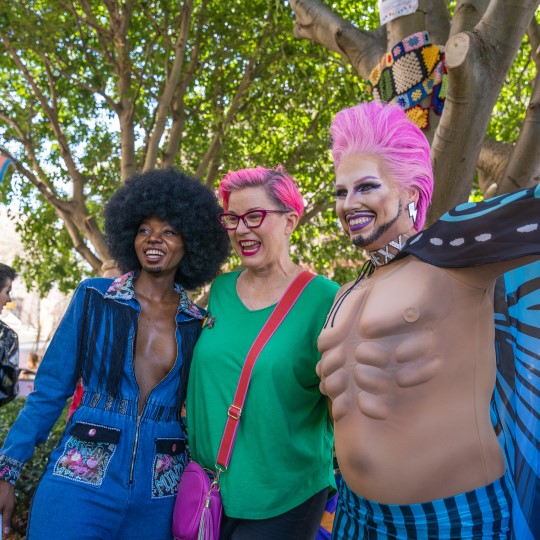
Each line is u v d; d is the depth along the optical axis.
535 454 1.54
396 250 1.82
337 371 1.82
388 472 1.65
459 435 1.60
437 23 3.89
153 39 8.27
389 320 1.67
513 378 1.70
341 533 1.86
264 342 2.28
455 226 1.60
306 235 9.94
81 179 9.15
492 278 1.56
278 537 2.24
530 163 3.36
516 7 3.00
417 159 1.82
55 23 8.41
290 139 9.84
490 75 3.09
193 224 2.59
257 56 8.28
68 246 11.17
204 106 9.98
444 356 1.61
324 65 9.17
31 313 24.19
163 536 2.30
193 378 2.39
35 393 2.37
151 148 7.86
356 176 1.82
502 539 1.59
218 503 2.24
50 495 2.18
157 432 2.33
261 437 2.23
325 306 2.31
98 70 8.98
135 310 2.41
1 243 23.14
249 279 2.48
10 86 10.20
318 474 2.33
